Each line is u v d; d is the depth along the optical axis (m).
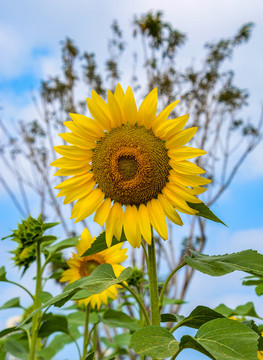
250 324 0.43
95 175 0.50
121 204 0.49
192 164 0.45
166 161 0.47
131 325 0.73
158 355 0.31
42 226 0.69
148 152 0.47
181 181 0.46
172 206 0.46
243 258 0.42
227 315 0.71
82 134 0.50
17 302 0.74
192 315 0.42
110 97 0.48
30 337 0.65
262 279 0.57
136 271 0.86
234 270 0.39
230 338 0.33
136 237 0.47
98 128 0.50
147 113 0.48
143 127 0.49
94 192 0.50
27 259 0.71
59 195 0.50
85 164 0.51
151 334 0.34
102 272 0.46
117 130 0.50
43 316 0.65
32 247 0.71
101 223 0.49
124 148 0.48
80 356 0.68
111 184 0.49
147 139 0.48
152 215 0.47
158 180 0.47
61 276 0.74
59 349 0.90
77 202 0.50
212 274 0.39
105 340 1.13
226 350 0.31
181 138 0.46
